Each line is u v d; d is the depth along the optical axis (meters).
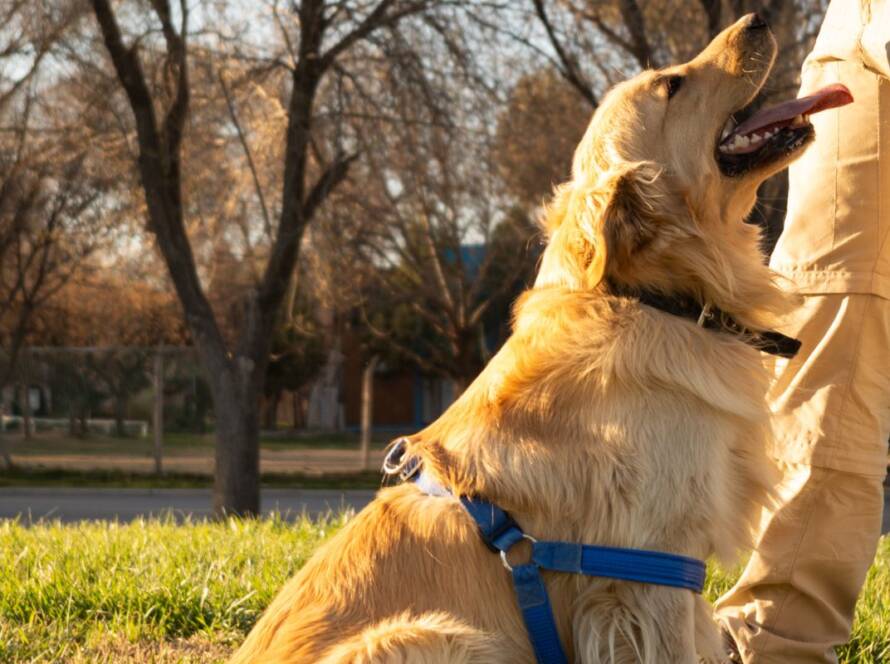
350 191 15.19
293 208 12.74
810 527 3.47
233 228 16.73
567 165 14.57
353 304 20.52
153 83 12.39
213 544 5.77
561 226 3.22
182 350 22.41
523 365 3.01
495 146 13.59
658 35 14.12
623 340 2.90
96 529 7.13
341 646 2.70
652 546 2.77
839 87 3.33
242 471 12.77
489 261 22.58
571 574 2.81
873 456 3.46
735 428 2.96
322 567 2.95
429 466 2.98
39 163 15.46
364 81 12.61
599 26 13.30
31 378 22.53
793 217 3.61
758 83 3.31
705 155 3.26
